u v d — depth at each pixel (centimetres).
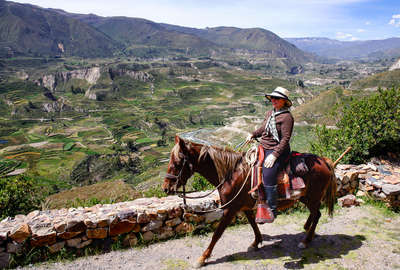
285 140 410
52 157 14375
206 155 440
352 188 711
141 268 438
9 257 430
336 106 1001
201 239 540
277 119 419
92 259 459
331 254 470
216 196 597
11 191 782
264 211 423
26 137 18450
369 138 830
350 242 505
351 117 900
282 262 453
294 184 429
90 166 12406
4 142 17250
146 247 504
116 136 18588
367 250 473
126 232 497
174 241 527
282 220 626
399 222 578
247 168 442
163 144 16588
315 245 503
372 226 565
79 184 10312
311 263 446
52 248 452
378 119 849
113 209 514
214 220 572
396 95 863
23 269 425
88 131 19788
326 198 481
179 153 425
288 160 436
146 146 16312
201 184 839
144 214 506
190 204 549
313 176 448
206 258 452
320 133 973
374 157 862
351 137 857
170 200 580
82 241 471
